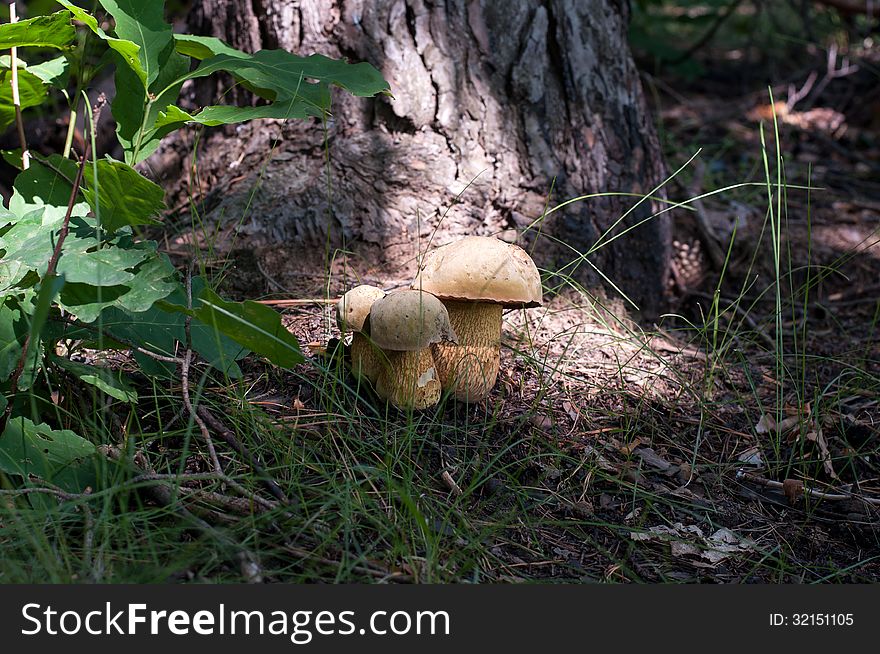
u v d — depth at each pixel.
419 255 1.50
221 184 1.58
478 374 1.31
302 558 1.14
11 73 1.25
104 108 1.87
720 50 3.56
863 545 1.26
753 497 1.31
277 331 1.21
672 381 1.45
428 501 1.21
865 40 3.05
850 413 1.44
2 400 1.17
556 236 1.56
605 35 1.58
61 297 1.17
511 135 1.54
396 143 1.53
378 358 1.30
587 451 1.31
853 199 2.02
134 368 1.33
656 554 1.22
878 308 1.59
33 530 1.13
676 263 1.71
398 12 1.52
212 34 1.62
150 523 1.16
